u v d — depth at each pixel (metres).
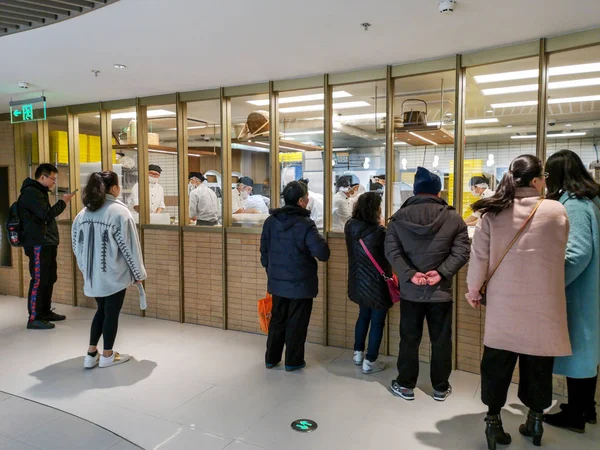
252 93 4.68
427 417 2.99
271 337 3.80
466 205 4.27
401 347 3.25
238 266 4.84
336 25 3.06
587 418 2.90
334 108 5.30
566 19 2.96
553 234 2.36
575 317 2.55
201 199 5.27
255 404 3.17
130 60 3.87
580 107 5.28
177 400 3.22
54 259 5.12
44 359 4.02
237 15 2.89
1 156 6.32
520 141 5.58
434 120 5.25
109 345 3.83
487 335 2.50
